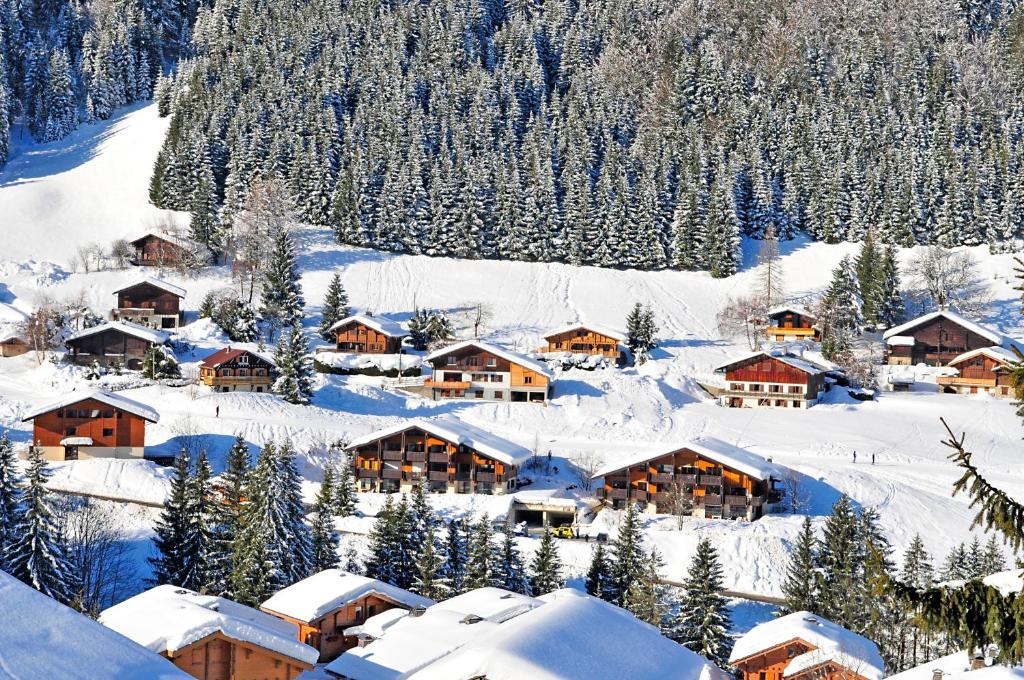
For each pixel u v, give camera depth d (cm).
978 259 16388
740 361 11219
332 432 9469
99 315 13338
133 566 6356
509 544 5956
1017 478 8831
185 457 6369
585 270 16500
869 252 15062
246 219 15875
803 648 4594
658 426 10331
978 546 7006
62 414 8369
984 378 11694
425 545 5803
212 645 3747
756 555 6969
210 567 5844
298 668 3866
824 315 13788
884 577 1462
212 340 12438
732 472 7900
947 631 1427
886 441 9900
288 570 5781
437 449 8356
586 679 3147
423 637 4172
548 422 10381
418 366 11875
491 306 14700
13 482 5306
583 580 6575
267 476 5819
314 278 15438
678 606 6122
